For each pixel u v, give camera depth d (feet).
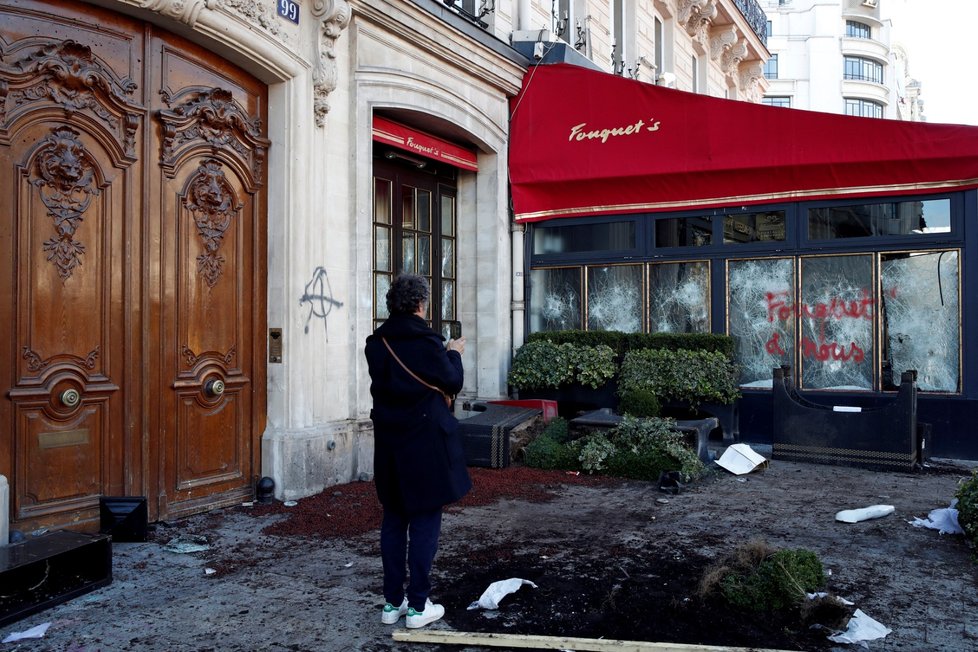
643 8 48.55
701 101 29.14
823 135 27.20
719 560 14.44
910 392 23.71
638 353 28.76
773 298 28.76
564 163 31.42
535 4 35.76
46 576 13.29
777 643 11.12
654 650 10.73
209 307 18.97
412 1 24.29
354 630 11.66
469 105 28.99
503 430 24.63
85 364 16.08
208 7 17.65
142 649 10.98
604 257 31.48
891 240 26.71
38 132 15.24
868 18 191.01
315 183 21.24
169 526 17.39
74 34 15.88
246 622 11.96
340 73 22.49
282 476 19.95
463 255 32.30
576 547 15.93
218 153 19.17
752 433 28.60
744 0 64.75
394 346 11.80
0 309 14.60
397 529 11.82
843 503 19.74
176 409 18.07
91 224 16.24
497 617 12.09
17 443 14.88
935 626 11.71
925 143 25.66
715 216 29.66
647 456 23.07
